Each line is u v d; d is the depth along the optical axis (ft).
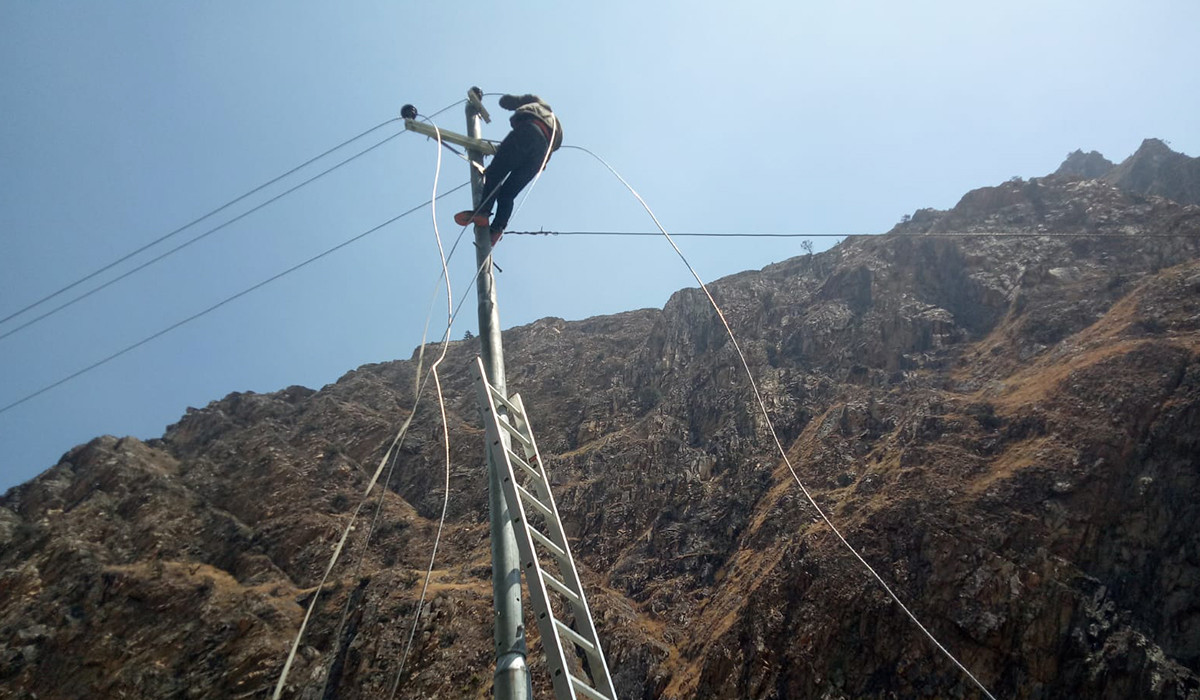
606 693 27.22
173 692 145.18
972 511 121.80
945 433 143.64
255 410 265.54
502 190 36.76
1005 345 173.27
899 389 172.45
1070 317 169.27
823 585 120.26
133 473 220.23
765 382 196.54
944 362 180.65
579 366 264.11
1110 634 102.99
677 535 162.30
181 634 157.89
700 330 232.94
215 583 172.96
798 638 115.03
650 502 175.83
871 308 206.08
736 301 235.40
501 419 30.66
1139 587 107.45
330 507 205.77
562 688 23.36
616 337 279.28
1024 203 215.92
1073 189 212.23
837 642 112.37
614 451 198.80
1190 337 136.36
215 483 222.69
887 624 111.86
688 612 141.49
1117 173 301.02
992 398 154.61
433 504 207.62
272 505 207.62
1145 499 115.14
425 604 150.20
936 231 219.41
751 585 132.57
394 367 309.01
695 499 170.19
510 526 27.17
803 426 179.52
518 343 303.48
